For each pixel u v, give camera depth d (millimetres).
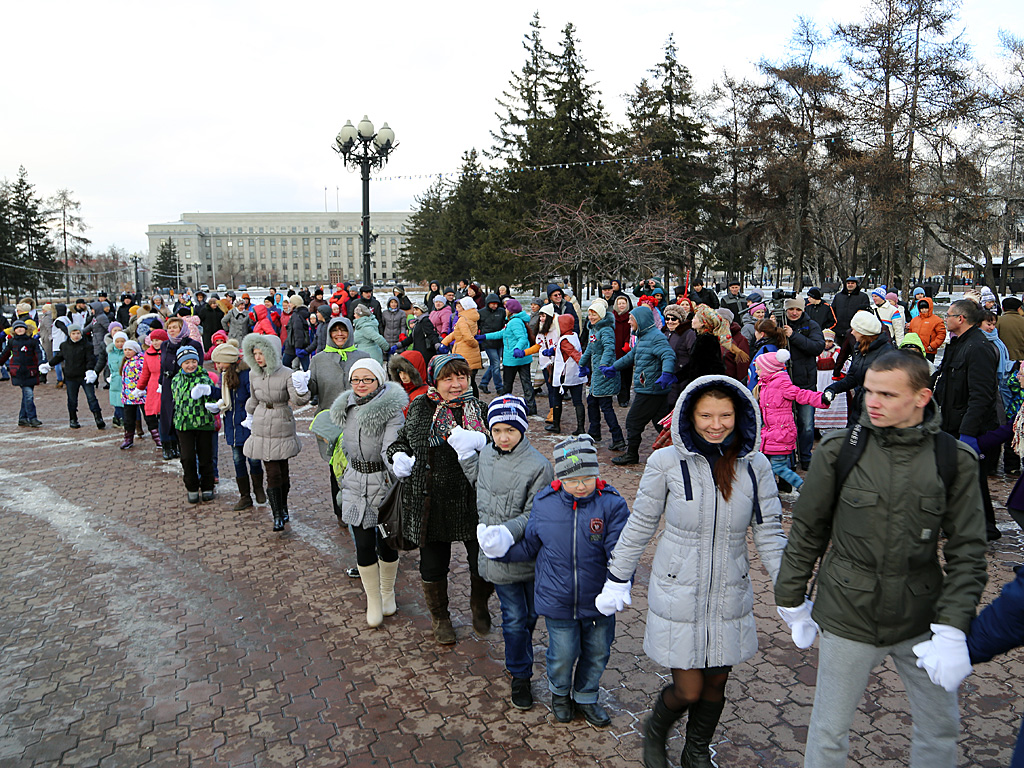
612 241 24109
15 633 4602
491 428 3623
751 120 35688
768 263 56812
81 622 4746
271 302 17562
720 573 2787
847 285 11891
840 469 2477
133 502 7441
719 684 2889
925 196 27688
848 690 2512
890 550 2385
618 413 11539
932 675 2262
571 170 29188
